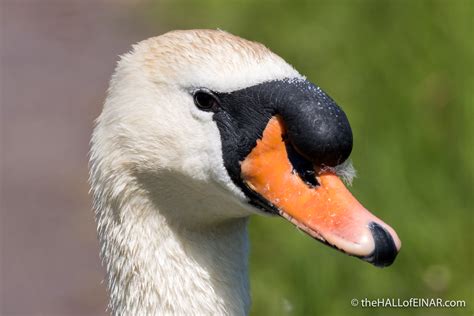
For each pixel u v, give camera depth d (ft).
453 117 41.60
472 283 36.35
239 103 19.10
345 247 17.88
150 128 19.95
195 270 20.61
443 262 36.91
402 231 37.50
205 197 19.97
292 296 36.52
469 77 43.37
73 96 59.11
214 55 19.44
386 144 40.65
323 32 49.08
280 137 18.75
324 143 18.24
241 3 53.93
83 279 44.04
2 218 47.60
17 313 41.73
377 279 36.32
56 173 51.11
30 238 46.60
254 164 18.98
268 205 18.83
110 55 62.90
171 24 59.62
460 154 39.75
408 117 42.01
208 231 20.74
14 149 53.36
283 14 51.65
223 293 20.70
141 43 20.71
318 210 18.37
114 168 20.56
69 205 48.67
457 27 46.29
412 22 47.50
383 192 38.52
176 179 19.99
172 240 20.62
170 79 19.76
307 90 18.70
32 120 56.39
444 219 37.83
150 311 20.71
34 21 68.13
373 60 46.11
